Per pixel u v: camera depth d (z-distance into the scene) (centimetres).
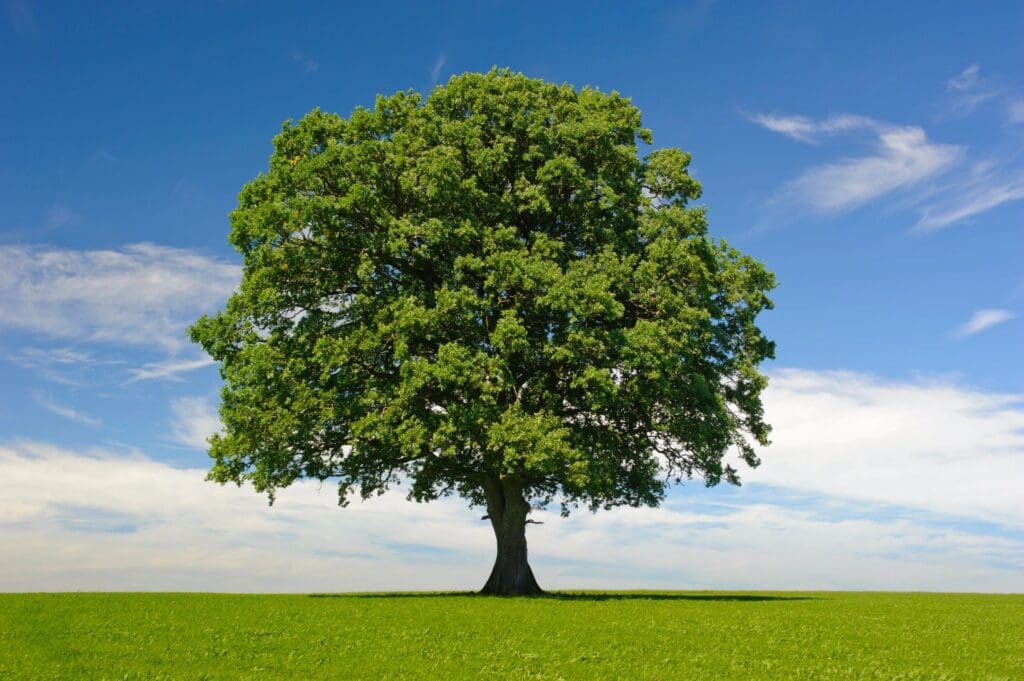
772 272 3278
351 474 3134
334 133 3178
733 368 3253
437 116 3145
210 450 2995
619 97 3412
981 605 3123
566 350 2777
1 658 1620
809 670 1594
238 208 3134
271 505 3162
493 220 3116
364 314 2970
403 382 2741
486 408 2750
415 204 3066
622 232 3219
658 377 2858
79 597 2728
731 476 3384
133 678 1456
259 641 1833
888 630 2167
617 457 3125
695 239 3083
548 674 1521
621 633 1997
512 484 3284
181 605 2489
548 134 3178
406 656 1678
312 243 3022
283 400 2925
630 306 3120
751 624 2205
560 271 2892
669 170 3322
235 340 3064
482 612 2364
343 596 3014
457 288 2930
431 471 3325
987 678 1547
